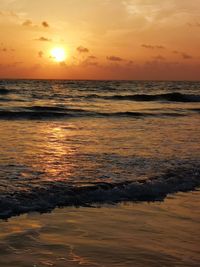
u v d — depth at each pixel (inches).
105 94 2212.1
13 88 2736.2
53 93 2182.6
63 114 986.7
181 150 481.4
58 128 719.7
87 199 272.8
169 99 1854.1
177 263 174.4
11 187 287.4
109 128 725.9
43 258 175.2
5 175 330.0
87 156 431.8
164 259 178.5
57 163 390.3
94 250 186.5
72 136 602.2
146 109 1266.0
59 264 169.5
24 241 193.9
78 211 247.8
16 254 177.9
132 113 1064.8
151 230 218.7
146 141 552.4
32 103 1411.2
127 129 709.3
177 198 288.2
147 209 258.8
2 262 168.6
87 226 221.1
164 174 349.1
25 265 167.0
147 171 359.3
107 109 1224.2
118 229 218.4
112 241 199.6
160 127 751.1
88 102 1568.7
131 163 394.3
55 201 263.3
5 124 771.4
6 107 1172.5
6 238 196.4
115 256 180.1
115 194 287.3
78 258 176.6
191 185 326.3
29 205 251.1
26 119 886.4
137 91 2731.3
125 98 1859.0
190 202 279.6
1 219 224.4
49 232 208.5
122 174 344.8
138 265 170.9
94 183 309.4
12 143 516.7
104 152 458.0
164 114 1079.0
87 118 940.6
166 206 267.4
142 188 302.5
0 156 420.8
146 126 767.7
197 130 709.3
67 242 195.6
